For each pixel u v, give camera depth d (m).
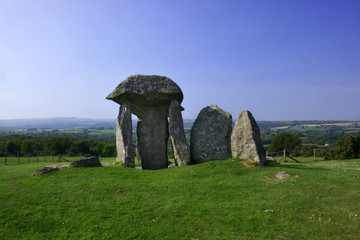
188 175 14.03
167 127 19.27
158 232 8.34
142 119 19.12
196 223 8.89
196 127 18.56
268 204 10.15
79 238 8.08
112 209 9.89
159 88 17.70
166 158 19.03
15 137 68.25
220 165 15.19
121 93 17.56
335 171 14.82
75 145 60.16
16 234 8.24
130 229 8.51
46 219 9.14
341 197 10.55
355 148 30.81
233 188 12.05
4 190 11.55
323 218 8.90
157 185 12.50
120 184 12.52
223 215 9.40
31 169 20.80
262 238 7.91
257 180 12.99
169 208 9.99
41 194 11.16
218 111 18.59
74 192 11.42
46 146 59.59
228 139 17.89
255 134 15.93
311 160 30.53
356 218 8.73
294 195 10.91
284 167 15.62
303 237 7.85
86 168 14.91
